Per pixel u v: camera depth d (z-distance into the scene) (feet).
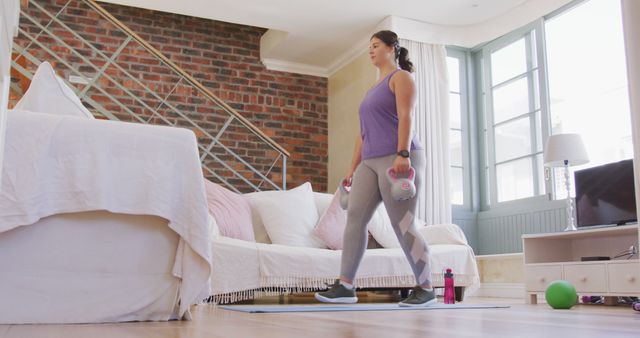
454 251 12.78
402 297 13.94
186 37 19.84
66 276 5.53
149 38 19.29
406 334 4.45
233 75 20.33
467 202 19.44
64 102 7.16
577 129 16.25
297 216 13.33
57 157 5.56
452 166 19.45
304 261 10.94
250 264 10.48
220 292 10.10
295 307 8.71
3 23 2.14
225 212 12.32
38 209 5.38
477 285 13.02
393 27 17.65
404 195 8.44
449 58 20.08
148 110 18.70
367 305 9.45
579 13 16.44
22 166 5.37
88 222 5.69
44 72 7.18
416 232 8.98
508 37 18.89
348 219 9.37
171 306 5.93
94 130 5.75
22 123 5.47
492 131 19.34
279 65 21.04
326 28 18.58
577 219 14.35
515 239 17.83
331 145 21.12
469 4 17.02
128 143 5.84
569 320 6.46
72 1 18.31
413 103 8.93
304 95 21.29
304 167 20.86
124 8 19.10
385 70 9.70
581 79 16.22
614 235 13.38
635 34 6.87
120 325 5.28
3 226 5.22
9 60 2.36
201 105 19.56
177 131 6.11
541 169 17.29
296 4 17.08
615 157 15.05
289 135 20.84
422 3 16.99
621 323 5.98
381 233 13.43
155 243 5.92
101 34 18.53
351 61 20.22
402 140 8.70
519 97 18.37
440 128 18.01
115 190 5.71
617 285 11.23
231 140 19.83
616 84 15.15
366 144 9.25
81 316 5.50
